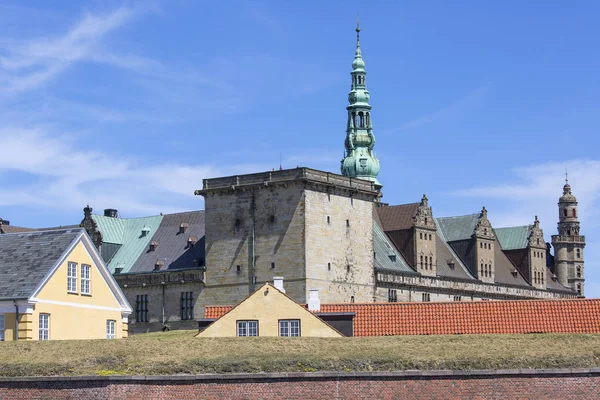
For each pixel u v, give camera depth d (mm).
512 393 75000
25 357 79812
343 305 99688
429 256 181000
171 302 163000
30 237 99750
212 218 158625
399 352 78125
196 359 77375
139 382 75375
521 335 82938
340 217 156625
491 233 199000
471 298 189625
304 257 149625
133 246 174750
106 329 101375
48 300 94875
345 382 75125
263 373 75500
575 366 76000
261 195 154250
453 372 75188
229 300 155875
